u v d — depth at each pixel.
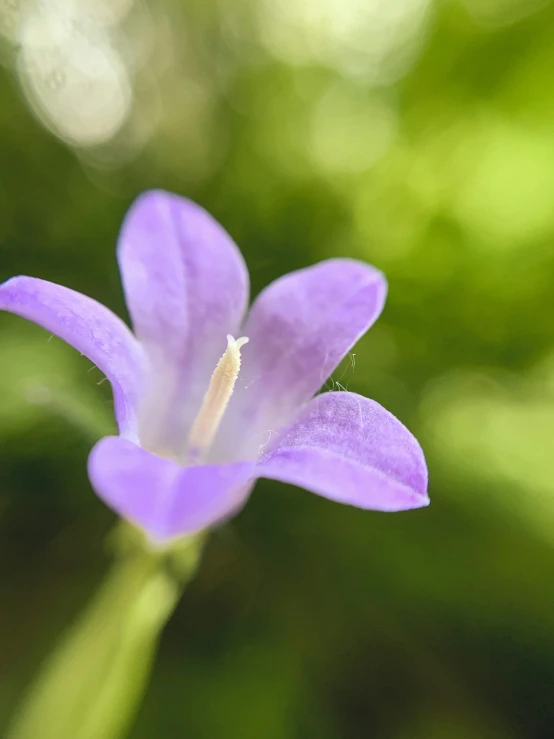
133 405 0.10
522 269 0.16
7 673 0.12
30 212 0.16
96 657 0.10
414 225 0.16
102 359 0.09
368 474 0.09
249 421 0.11
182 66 0.18
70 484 0.13
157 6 0.18
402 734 0.13
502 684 0.13
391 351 0.16
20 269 0.15
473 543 0.13
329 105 0.18
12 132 0.16
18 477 0.13
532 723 0.13
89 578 0.13
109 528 0.13
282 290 0.11
